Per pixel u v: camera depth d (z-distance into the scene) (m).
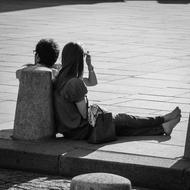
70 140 10.52
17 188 9.05
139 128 10.75
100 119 10.28
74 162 9.66
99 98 14.20
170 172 9.08
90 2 40.31
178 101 14.05
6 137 10.70
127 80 16.48
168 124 10.77
